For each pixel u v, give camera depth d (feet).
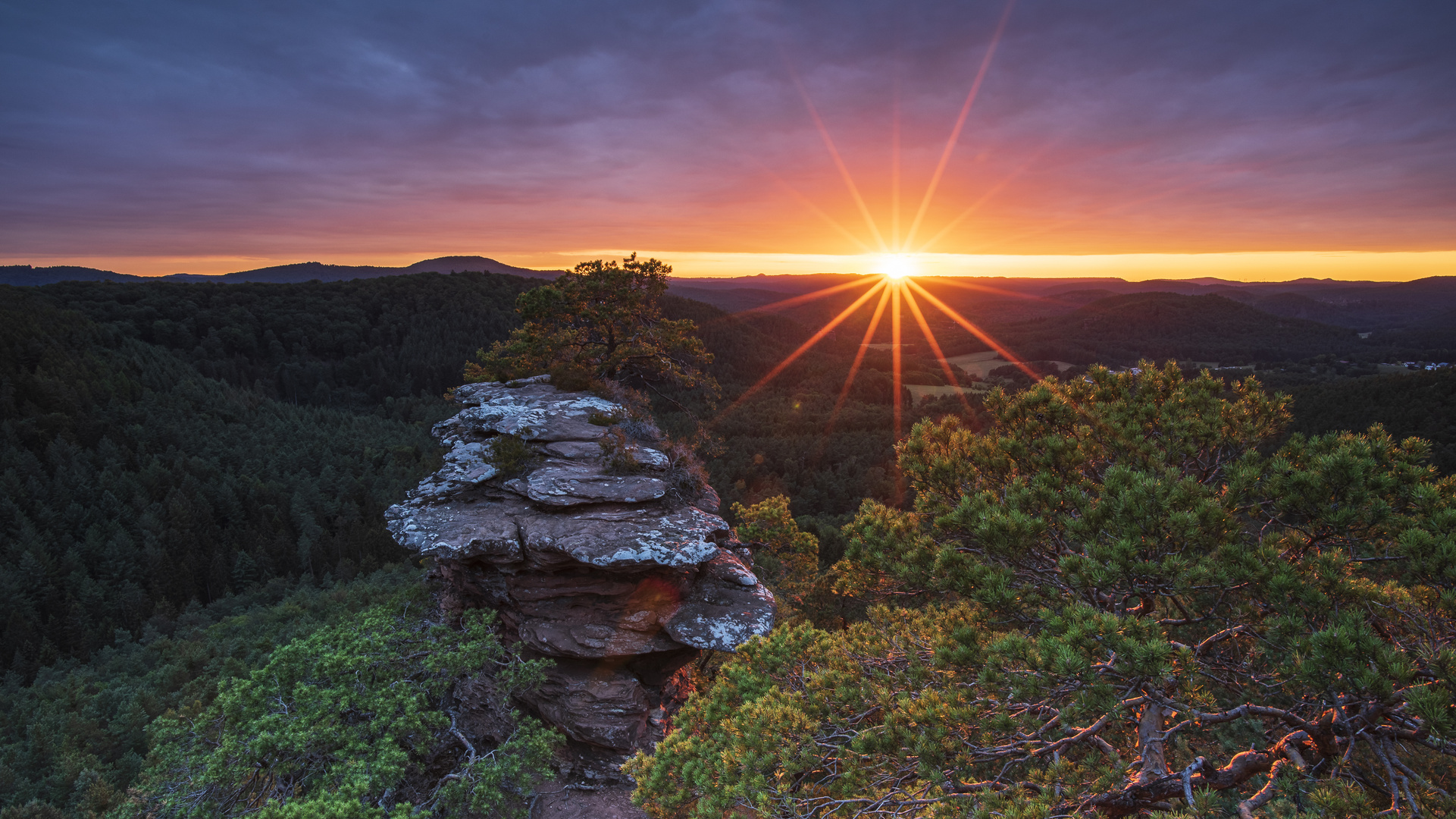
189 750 53.98
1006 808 24.71
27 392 495.41
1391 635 25.63
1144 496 28.43
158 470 435.94
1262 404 34.24
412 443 584.81
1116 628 24.79
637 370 115.85
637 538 58.39
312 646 62.44
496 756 59.11
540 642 60.44
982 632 30.76
